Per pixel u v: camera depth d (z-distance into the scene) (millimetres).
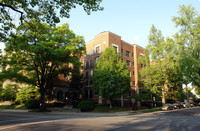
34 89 32188
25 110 27969
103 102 32406
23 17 10969
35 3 10141
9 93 34000
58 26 25938
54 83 36250
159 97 33375
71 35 26984
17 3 10352
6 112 23812
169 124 10500
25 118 15445
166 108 29234
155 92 31297
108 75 25969
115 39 36156
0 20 10320
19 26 11023
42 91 25656
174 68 28797
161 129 8383
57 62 22406
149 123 11109
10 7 9414
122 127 9156
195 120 13148
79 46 26969
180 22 25250
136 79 38250
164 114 21016
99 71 27188
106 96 26156
